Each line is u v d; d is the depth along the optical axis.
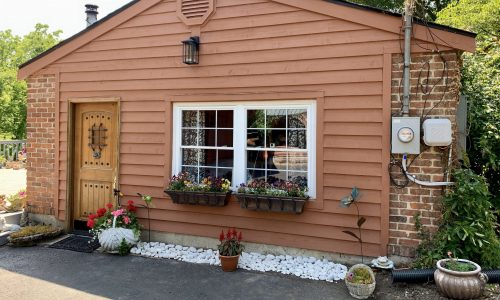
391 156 4.54
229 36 5.39
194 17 5.59
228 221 5.41
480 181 4.31
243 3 5.31
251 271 4.72
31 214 6.75
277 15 5.12
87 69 6.33
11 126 24.77
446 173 4.33
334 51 4.80
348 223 4.75
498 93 5.84
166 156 5.76
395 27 4.49
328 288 4.19
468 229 4.07
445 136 4.18
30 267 4.90
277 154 5.19
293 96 5.00
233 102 5.39
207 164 5.61
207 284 4.34
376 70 4.59
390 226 4.56
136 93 6.00
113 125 6.29
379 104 4.58
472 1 8.04
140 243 5.77
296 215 5.02
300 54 4.98
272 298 3.96
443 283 3.70
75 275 4.63
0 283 4.38
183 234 5.69
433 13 11.87
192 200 5.33
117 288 4.24
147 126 5.92
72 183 6.55
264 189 4.96
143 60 5.94
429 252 4.21
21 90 25.39
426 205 4.41
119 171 6.11
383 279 4.26
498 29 7.52
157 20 5.85
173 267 4.90
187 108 5.72
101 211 5.81
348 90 4.73
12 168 14.18
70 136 6.48
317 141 4.88
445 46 4.29
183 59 5.58
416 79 4.43
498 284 3.89
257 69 5.22
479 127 5.54
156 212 5.87
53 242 5.97
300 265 4.77
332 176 4.82
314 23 4.91
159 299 3.96
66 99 6.48
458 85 4.41
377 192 4.61
